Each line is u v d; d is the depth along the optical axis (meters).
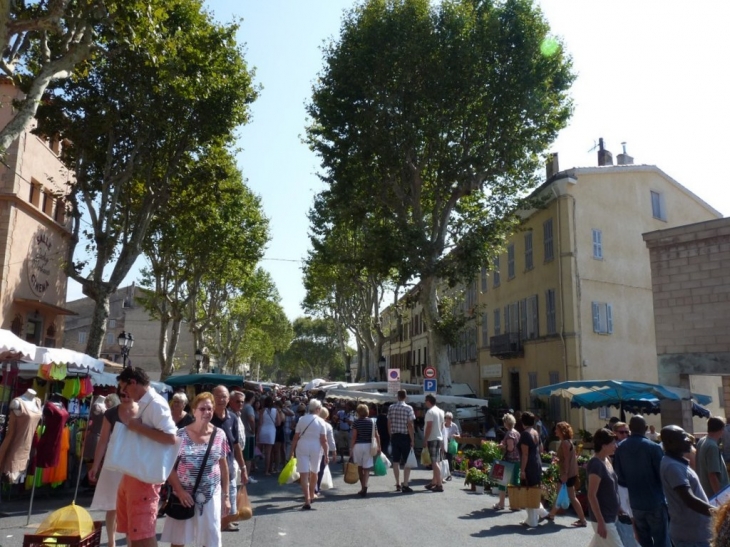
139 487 5.05
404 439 13.12
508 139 23.41
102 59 18.44
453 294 42.78
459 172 24.00
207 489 5.59
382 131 23.31
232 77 20.41
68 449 11.34
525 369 29.62
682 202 30.38
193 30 19.16
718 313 18.09
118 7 12.30
